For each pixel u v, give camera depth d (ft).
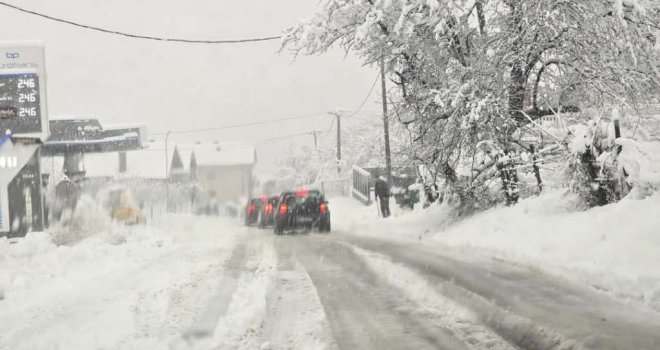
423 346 17.92
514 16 47.70
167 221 105.91
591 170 38.70
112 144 136.98
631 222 31.42
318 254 42.83
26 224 71.56
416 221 62.95
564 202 41.14
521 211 43.50
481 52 49.49
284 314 22.61
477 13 53.52
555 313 21.21
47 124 72.79
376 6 51.88
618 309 21.56
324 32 56.34
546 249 34.27
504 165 50.78
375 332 19.65
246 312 22.26
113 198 97.30
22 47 72.28
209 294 26.55
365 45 56.29
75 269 36.40
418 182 76.18
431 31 51.83
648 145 37.93
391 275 31.37
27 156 71.41
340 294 26.48
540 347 17.46
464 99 47.67
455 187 55.88
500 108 47.42
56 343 18.71
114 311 23.21
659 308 21.30
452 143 50.49
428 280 29.12
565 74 49.47
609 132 37.65
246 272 33.71
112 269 35.83
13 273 34.17
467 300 24.04
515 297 24.18
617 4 43.50
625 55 47.78
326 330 20.03
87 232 69.82
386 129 86.74
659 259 26.78
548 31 46.39
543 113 52.16
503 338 18.52
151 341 18.79
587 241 32.35
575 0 45.24
